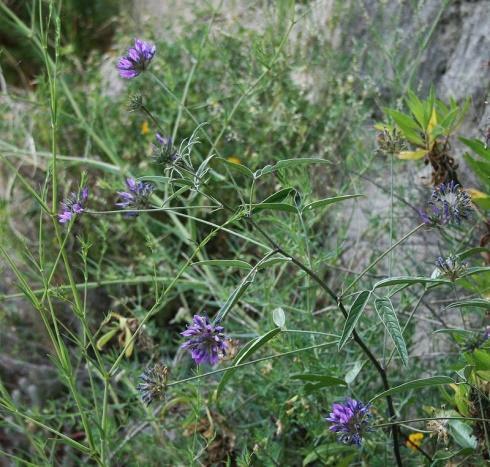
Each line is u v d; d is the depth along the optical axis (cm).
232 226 91
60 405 84
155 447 68
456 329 50
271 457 62
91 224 94
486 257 65
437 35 90
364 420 48
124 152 98
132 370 70
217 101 91
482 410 51
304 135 92
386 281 46
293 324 71
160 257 81
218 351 47
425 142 67
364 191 90
